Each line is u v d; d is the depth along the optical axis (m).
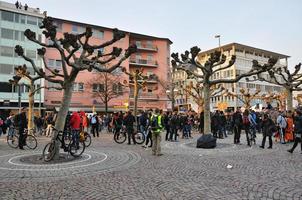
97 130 23.08
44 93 47.78
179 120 21.34
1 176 8.38
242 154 12.48
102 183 7.47
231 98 66.38
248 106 41.09
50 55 49.09
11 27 46.78
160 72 64.44
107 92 49.09
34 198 6.25
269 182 7.39
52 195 6.45
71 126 12.12
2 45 45.88
